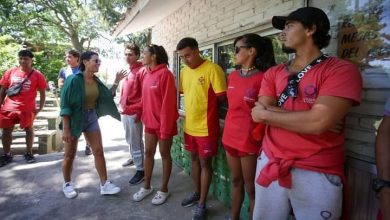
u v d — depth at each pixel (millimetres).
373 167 1724
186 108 3018
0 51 8070
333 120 1415
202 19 4102
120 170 4484
